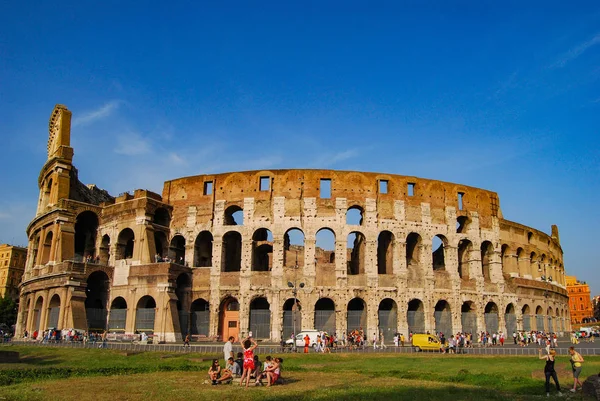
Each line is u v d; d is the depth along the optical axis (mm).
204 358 51938
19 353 54125
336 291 81875
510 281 95812
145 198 86375
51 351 58781
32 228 100375
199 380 36188
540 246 110750
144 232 85000
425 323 84062
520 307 96250
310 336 70062
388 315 83188
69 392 30141
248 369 32906
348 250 112188
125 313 82875
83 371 41625
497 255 95250
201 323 82938
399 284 83938
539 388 33281
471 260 92062
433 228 89062
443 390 31469
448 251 89812
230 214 90062
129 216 87688
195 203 88875
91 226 95812
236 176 88188
